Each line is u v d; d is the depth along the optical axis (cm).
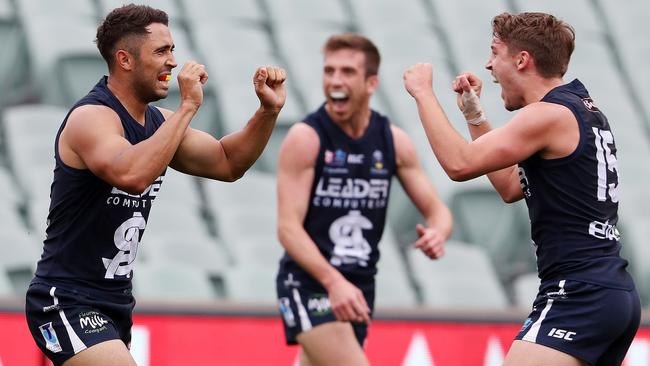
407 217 2727
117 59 1237
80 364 1237
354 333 1764
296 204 1702
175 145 1184
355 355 1692
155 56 1233
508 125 1242
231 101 2806
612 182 1272
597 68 3119
